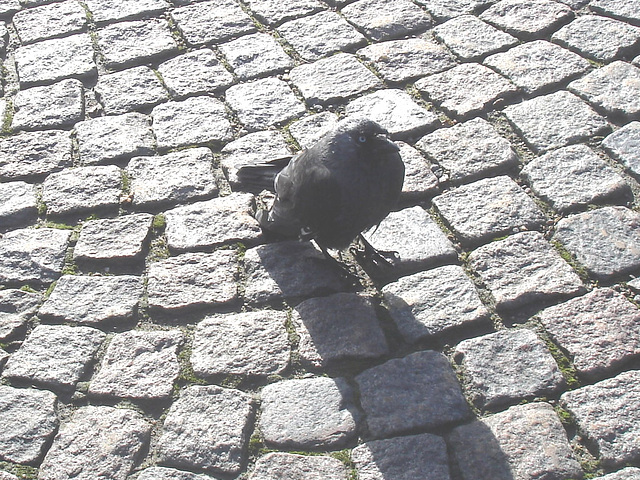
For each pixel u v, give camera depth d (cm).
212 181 136
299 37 160
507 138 138
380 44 157
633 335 111
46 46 163
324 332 116
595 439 103
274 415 108
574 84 144
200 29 164
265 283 122
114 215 133
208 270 124
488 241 124
